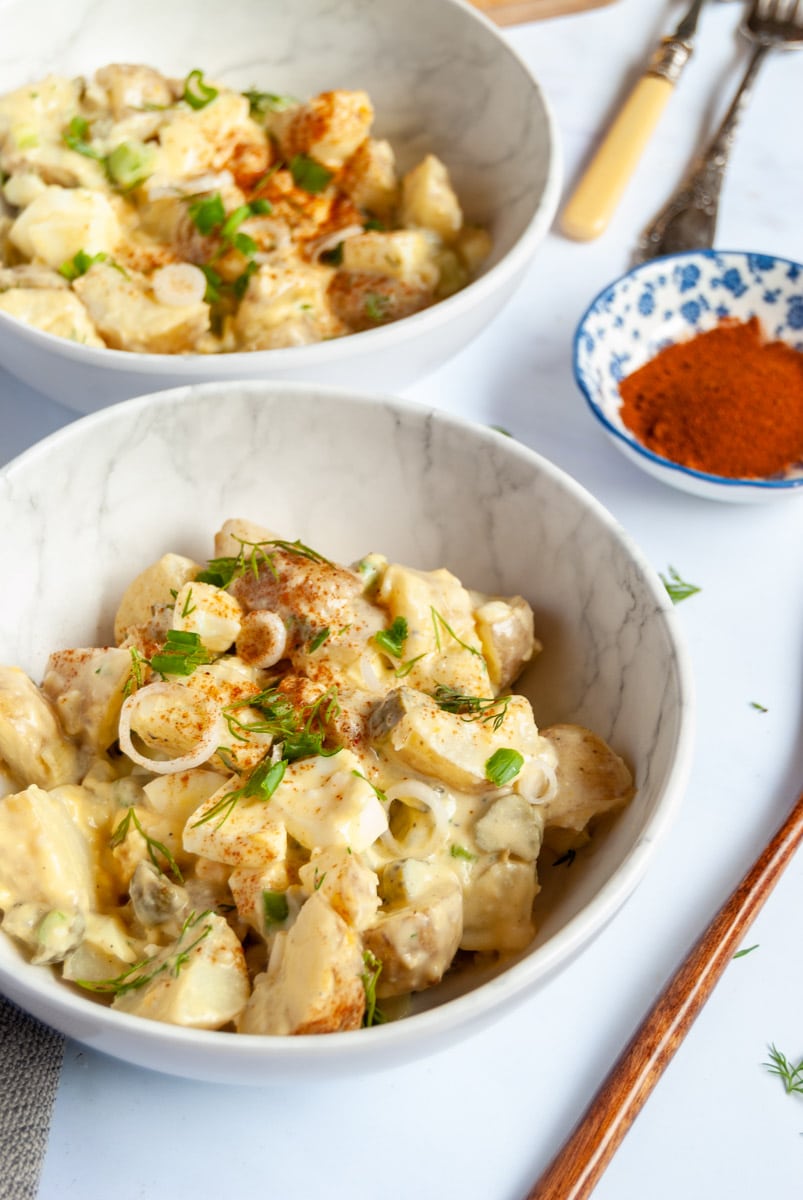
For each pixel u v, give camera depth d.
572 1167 0.37
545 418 0.52
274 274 0.51
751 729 0.46
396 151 0.58
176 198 0.52
